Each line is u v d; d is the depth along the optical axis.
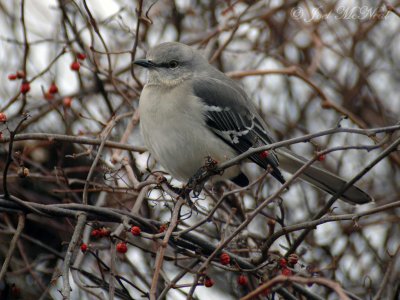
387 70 13.48
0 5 11.97
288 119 13.05
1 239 11.26
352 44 12.59
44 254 11.58
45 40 10.38
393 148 7.29
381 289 8.62
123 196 10.78
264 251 8.16
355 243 11.40
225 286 11.15
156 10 12.61
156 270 6.88
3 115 8.10
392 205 7.35
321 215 8.17
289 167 10.48
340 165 12.31
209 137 9.91
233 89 10.60
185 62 10.29
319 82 13.38
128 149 9.30
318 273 8.81
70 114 11.75
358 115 13.11
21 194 11.52
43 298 10.04
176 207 7.62
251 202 11.82
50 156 11.98
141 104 9.92
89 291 8.12
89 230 8.97
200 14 13.06
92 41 9.80
